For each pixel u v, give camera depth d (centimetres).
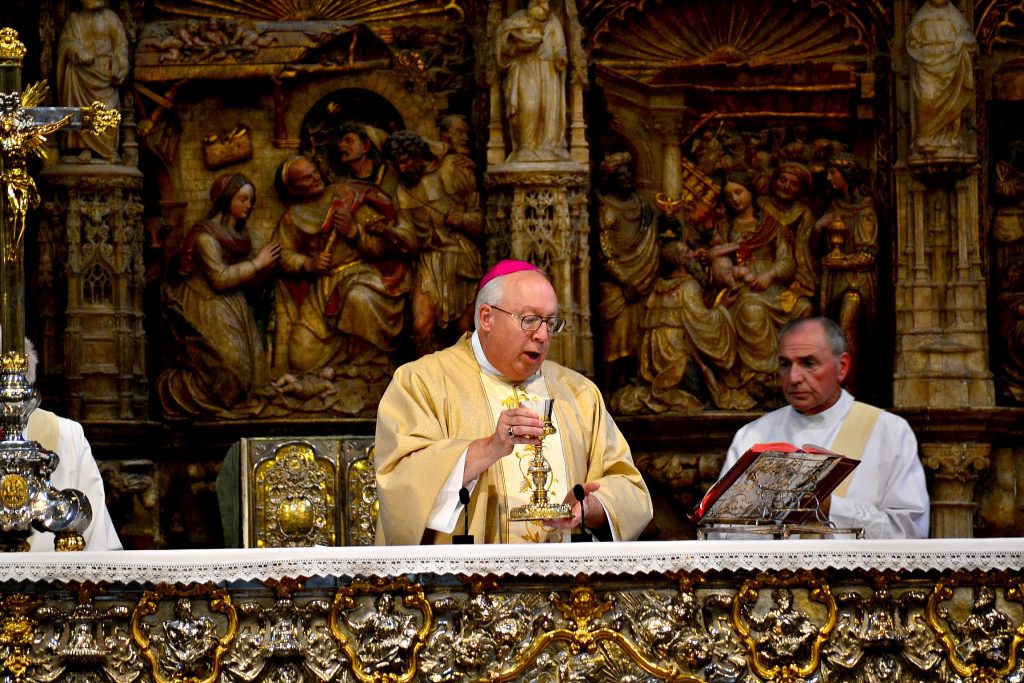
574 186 2350
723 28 2472
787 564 1316
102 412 2333
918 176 2377
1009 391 2395
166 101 2427
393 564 1288
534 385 1633
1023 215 2425
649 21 2461
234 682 1329
